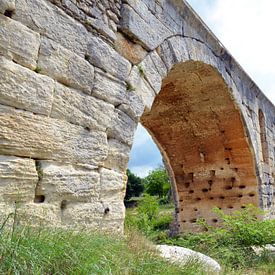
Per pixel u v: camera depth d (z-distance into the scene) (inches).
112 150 199.2
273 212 504.7
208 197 491.8
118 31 217.3
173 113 446.9
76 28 182.5
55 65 167.8
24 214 141.4
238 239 341.7
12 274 96.7
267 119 537.0
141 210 562.6
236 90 411.5
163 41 260.5
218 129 449.4
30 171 151.2
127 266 140.9
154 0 255.3
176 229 506.9
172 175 519.5
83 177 176.2
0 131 141.6
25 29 155.4
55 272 108.2
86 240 135.0
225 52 372.5
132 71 222.5
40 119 157.6
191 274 173.8
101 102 193.3
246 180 467.2
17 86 148.9
